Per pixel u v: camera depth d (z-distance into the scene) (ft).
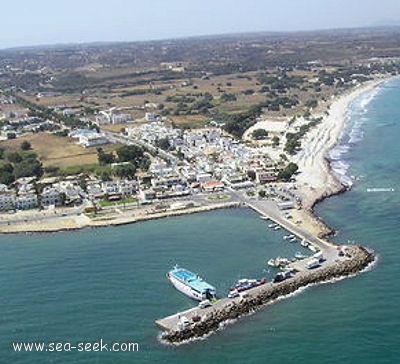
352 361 569.23
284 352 590.96
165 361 584.81
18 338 634.02
